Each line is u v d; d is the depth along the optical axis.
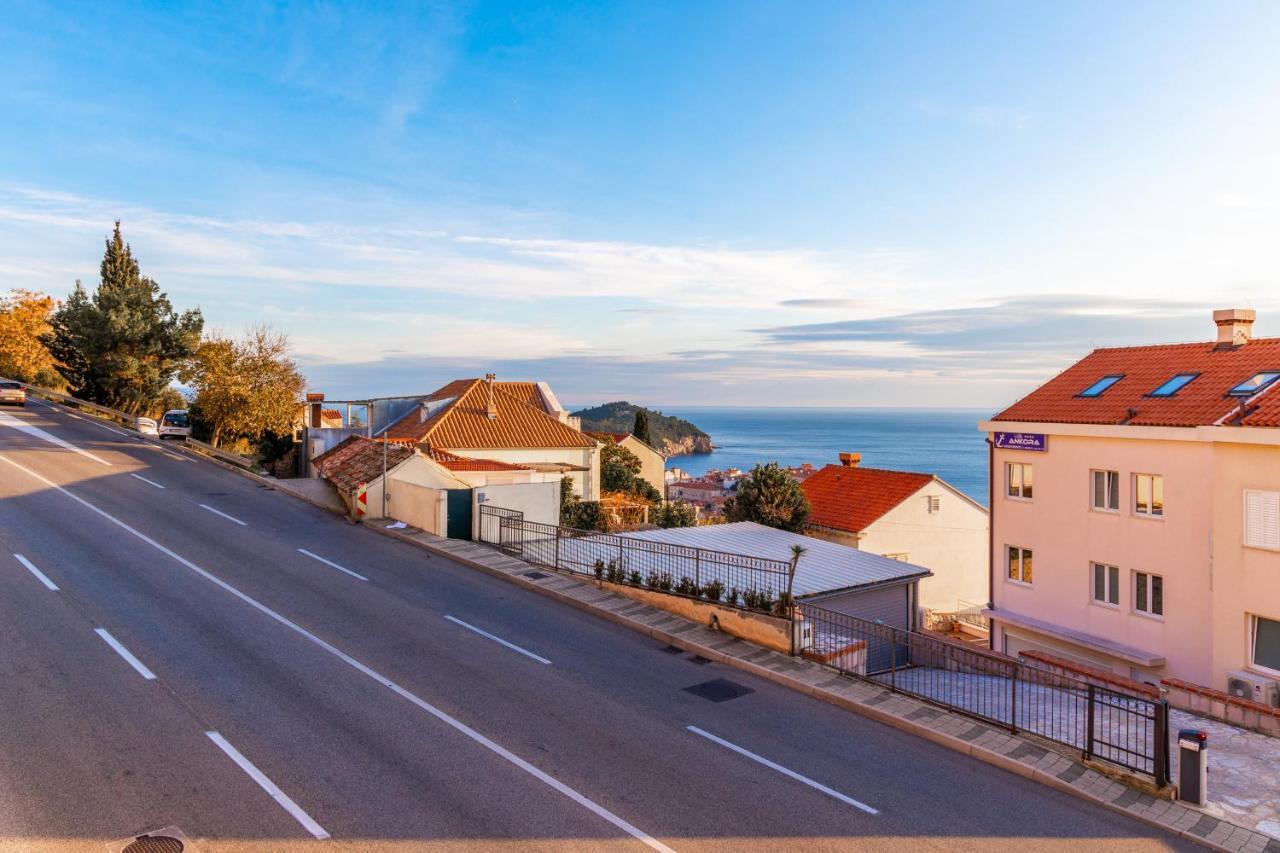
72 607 14.77
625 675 13.52
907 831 8.89
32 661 12.15
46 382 60.03
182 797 8.66
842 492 37.28
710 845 8.33
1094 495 21.47
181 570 17.88
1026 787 10.24
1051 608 22.44
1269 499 16.69
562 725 11.21
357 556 20.67
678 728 11.42
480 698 12.00
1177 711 14.10
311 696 11.60
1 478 26.81
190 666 12.40
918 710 12.46
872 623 14.67
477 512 23.41
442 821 8.49
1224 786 10.48
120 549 19.23
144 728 10.22
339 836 8.09
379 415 43.09
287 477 37.97
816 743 11.25
